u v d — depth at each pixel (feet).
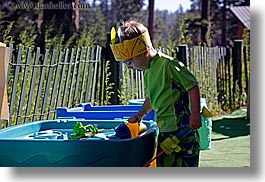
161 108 8.93
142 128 9.75
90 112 12.17
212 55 25.05
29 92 14.29
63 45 22.24
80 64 16.98
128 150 8.34
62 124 10.97
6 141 8.43
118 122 10.99
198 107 8.63
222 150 14.93
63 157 8.35
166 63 8.82
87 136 9.46
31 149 8.39
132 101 14.03
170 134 8.85
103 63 18.51
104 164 8.34
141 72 20.58
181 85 8.84
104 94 18.48
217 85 25.40
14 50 15.17
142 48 8.94
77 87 16.81
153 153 9.30
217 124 20.88
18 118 13.82
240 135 17.81
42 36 22.80
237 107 27.66
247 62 28.17
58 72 15.66
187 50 21.21
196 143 8.96
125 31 8.97
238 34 37.73
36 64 14.48
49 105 15.34
